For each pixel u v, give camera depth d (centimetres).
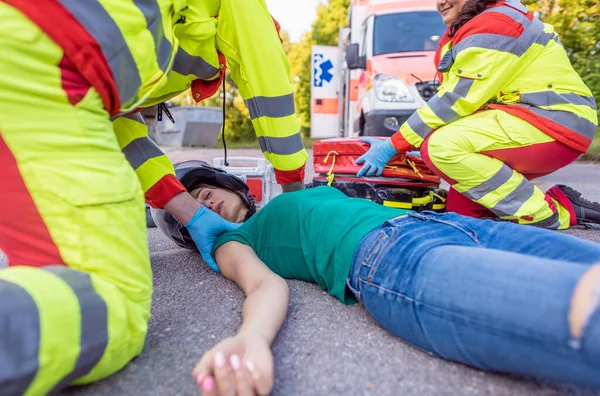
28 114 103
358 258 145
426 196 273
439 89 253
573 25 762
